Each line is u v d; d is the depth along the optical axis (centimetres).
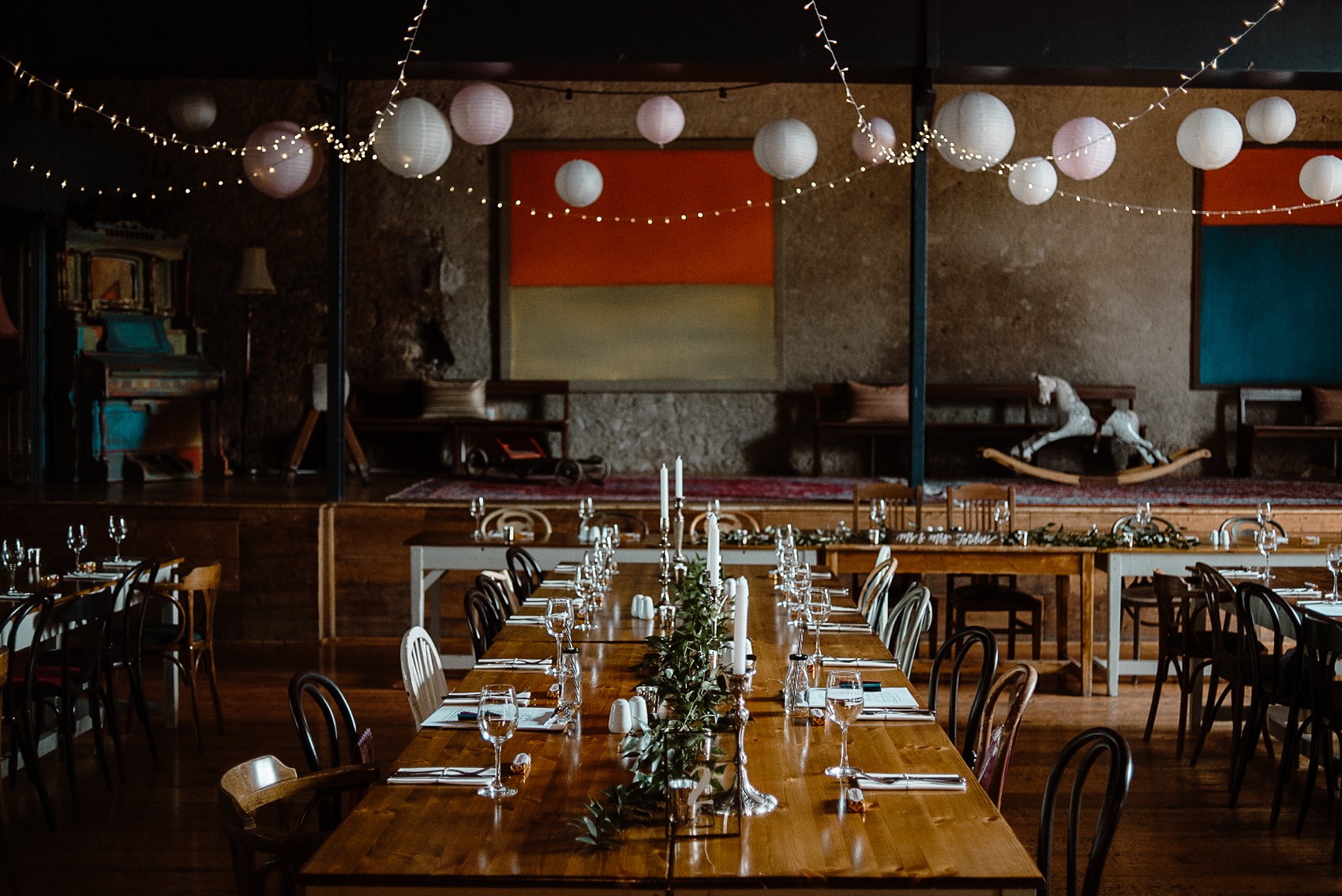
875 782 236
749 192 1129
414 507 786
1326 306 1122
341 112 780
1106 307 1130
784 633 401
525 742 267
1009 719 256
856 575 690
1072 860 230
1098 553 641
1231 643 518
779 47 740
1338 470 1121
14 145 884
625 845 205
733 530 688
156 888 367
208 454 1041
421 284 1134
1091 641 636
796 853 201
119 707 581
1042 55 742
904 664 413
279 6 735
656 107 787
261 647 763
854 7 743
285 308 1125
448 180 1130
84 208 992
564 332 1135
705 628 291
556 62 738
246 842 216
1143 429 1108
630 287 1134
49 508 783
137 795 459
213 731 553
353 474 1064
